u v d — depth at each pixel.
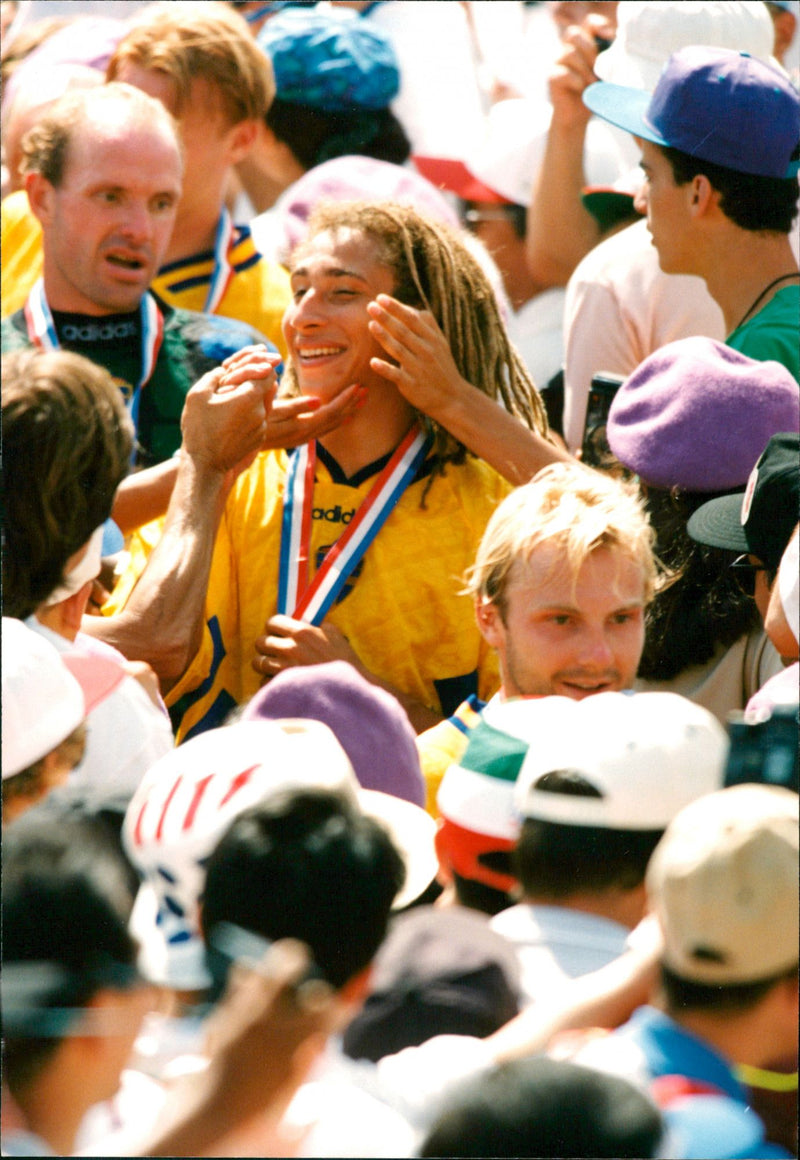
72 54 11.68
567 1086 4.21
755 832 4.68
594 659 6.92
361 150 12.32
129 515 8.64
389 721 6.71
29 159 9.67
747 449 7.88
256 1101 4.35
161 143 9.45
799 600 6.53
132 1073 4.77
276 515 8.66
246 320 10.91
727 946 4.61
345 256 8.58
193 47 10.70
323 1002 4.40
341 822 4.66
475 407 8.38
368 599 8.36
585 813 5.41
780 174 9.16
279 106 12.15
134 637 7.59
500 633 7.19
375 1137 4.40
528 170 12.46
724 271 9.41
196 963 4.99
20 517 6.21
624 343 10.52
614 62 11.09
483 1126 4.17
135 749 6.21
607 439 8.33
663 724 5.66
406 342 8.30
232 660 8.56
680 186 9.30
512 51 13.72
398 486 8.57
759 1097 4.72
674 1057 4.63
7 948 4.62
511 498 7.23
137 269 9.48
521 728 5.96
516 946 5.30
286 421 8.39
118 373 9.48
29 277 10.77
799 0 12.45
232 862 4.55
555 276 12.37
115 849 5.17
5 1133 4.57
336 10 12.58
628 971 5.03
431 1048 4.64
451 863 5.96
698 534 7.55
